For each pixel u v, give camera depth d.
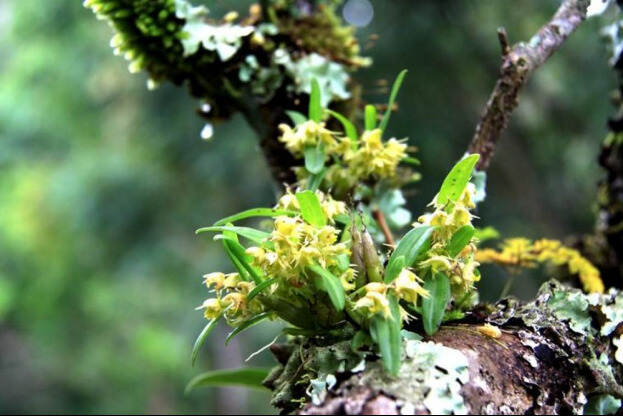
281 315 0.89
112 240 6.43
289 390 0.88
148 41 1.33
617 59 1.45
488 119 1.16
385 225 1.28
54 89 6.54
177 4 1.29
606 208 1.49
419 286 0.81
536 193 4.97
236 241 0.89
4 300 7.43
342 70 1.42
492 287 4.25
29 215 7.28
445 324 0.95
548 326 0.93
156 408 7.70
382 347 0.77
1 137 7.05
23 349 8.62
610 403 0.95
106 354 7.79
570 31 1.16
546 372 0.88
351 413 0.75
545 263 1.53
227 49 1.30
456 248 0.87
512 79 1.13
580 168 4.80
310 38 1.43
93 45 5.84
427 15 4.23
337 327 0.89
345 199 1.15
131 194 6.01
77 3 5.61
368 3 4.25
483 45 4.50
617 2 1.42
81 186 6.18
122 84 5.62
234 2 3.70
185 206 6.05
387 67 4.27
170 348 7.38
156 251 6.25
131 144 6.28
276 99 1.39
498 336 0.89
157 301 7.55
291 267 0.84
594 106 4.52
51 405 7.96
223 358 8.00
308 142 1.11
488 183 4.99
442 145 4.54
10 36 6.41
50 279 7.39
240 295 0.90
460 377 0.79
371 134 1.11
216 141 5.16
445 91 4.52
